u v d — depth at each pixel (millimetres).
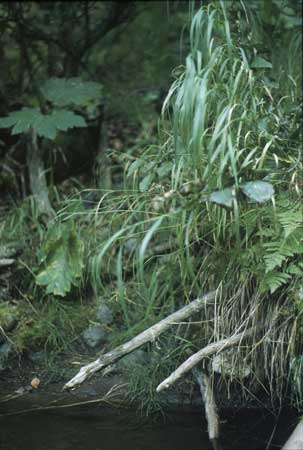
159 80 6133
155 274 3791
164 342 4055
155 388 3885
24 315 4262
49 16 5316
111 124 5684
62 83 4859
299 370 3639
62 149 5047
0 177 4965
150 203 3918
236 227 3293
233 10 4301
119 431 3564
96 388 3938
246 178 3541
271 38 4887
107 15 5516
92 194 4875
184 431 3580
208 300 3730
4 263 4281
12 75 5426
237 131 3646
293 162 3723
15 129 4477
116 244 4477
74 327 4293
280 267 3592
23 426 3592
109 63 6273
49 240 4184
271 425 3648
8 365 4082
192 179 3633
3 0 5113
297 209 3604
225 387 3885
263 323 3721
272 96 4180
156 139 5074
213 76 3742
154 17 6648
